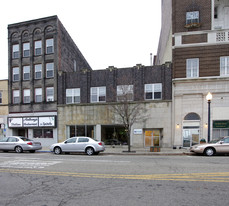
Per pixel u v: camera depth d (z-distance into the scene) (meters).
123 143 18.09
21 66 21.47
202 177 6.23
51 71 20.56
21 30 21.62
